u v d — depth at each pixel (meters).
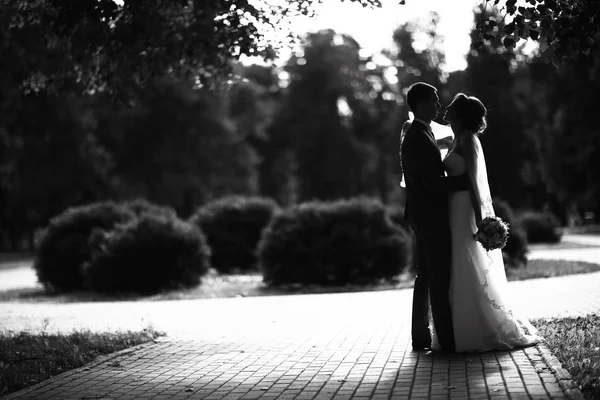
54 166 52.34
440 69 66.69
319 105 71.75
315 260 20.06
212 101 61.59
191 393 6.70
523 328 8.54
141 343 10.01
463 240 8.07
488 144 57.47
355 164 70.69
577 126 44.91
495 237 7.77
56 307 16.53
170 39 11.18
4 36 14.08
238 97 74.75
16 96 28.14
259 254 20.62
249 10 10.02
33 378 7.81
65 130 51.62
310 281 20.11
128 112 58.69
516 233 21.83
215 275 25.50
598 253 27.67
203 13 10.93
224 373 7.61
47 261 21.94
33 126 50.12
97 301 18.73
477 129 8.25
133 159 60.22
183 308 15.18
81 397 6.69
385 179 74.75
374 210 20.61
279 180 78.88
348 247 20.02
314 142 70.38
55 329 12.32
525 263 22.03
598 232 50.34
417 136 8.16
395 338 9.48
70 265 21.77
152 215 21.03
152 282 20.27
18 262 42.91
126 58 11.33
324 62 71.88
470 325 7.97
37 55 12.52
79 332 11.16
